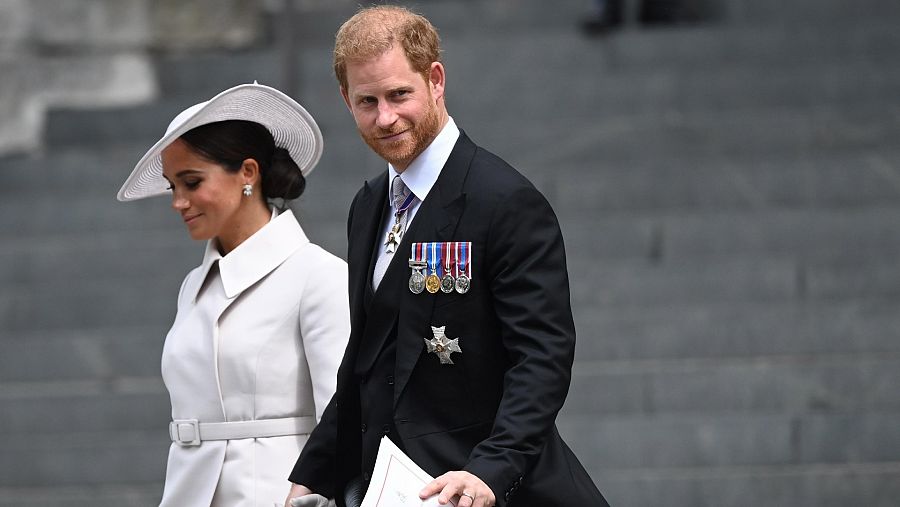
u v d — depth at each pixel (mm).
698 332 26422
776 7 40500
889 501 22781
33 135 39500
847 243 29109
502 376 11305
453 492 10242
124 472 25750
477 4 42969
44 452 25938
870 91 35281
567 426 24297
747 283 27844
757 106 35594
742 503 22969
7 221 34031
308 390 13453
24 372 28641
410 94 11133
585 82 36438
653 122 33844
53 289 30953
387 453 10781
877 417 23750
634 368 26031
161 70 40906
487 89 37062
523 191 11148
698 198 31172
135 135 38781
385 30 11070
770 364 25797
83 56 40875
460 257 11188
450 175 11375
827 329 26172
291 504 11984
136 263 31609
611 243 29656
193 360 13516
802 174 30984
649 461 24094
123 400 27078
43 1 40531
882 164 30828
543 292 10977
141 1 41938
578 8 42750
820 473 22984
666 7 40125
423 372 11312
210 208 13430
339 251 30453
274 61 40375
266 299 13484
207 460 13344
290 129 13797
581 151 33625
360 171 34406
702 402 25125
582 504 11359
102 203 33938
